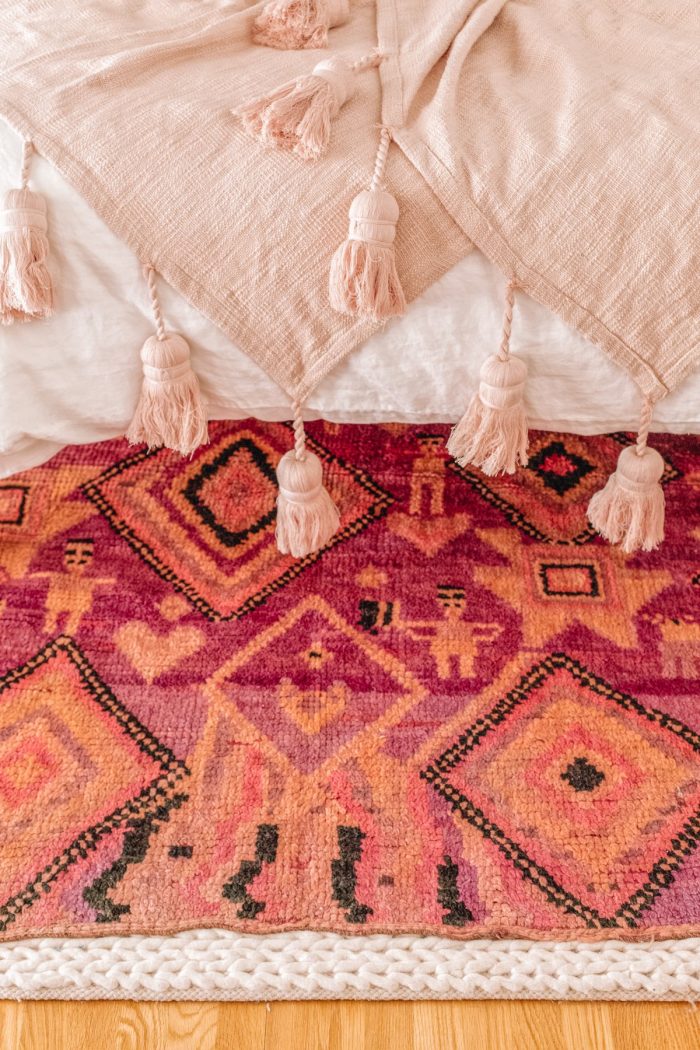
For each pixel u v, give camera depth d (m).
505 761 1.05
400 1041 0.88
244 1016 0.90
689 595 1.20
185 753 1.06
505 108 0.99
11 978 0.90
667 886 0.96
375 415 1.09
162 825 1.00
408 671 1.13
